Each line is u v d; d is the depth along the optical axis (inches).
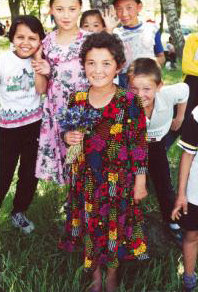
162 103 127.2
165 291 120.4
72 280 123.8
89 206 109.6
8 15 1153.4
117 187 107.7
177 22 389.7
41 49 129.2
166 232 141.9
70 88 129.0
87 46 102.6
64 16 124.0
